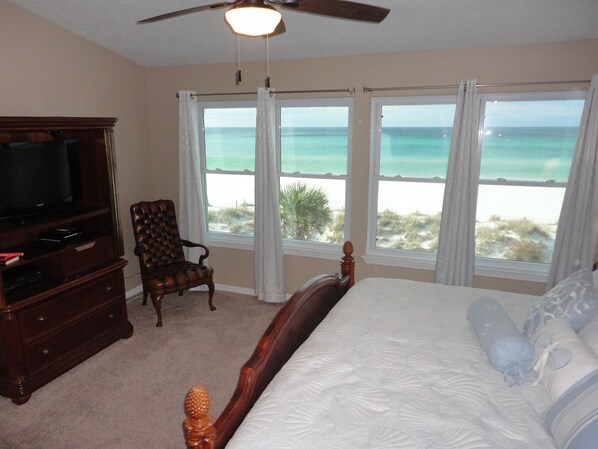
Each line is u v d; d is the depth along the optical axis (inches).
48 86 130.6
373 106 145.5
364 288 102.2
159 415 99.8
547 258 139.9
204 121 172.6
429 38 125.6
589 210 122.4
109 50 151.7
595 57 119.6
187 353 127.8
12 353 101.9
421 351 73.1
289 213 167.9
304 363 68.3
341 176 156.8
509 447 51.4
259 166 154.5
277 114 160.2
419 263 148.7
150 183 178.2
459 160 131.9
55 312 112.2
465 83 128.1
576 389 54.1
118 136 160.4
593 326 68.4
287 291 170.2
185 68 165.8
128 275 170.9
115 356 125.6
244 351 129.2
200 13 119.3
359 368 67.8
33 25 124.0
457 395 61.3
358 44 133.9
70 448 89.3
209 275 154.9
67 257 116.8
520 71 127.1
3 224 109.2
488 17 110.2
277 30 88.5
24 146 111.3
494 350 65.9
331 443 51.8
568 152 131.1
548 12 105.3
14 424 96.4
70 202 127.0
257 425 54.9
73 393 107.8
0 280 98.5
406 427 54.6
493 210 142.0
